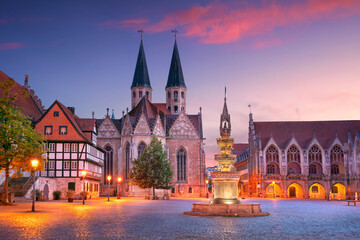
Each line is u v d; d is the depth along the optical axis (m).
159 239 17.11
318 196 104.06
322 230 21.02
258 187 99.25
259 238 17.62
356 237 18.36
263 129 112.50
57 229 20.19
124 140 105.06
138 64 140.62
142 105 109.94
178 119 109.81
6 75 75.44
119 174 103.94
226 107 34.12
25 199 56.91
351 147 101.81
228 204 30.17
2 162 43.66
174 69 140.62
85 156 70.06
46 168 68.94
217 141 33.25
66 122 70.75
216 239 17.20
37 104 86.31
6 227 20.89
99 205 46.09
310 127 113.06
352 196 100.75
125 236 17.94
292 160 107.44
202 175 107.88
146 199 77.44
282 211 38.16
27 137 45.88
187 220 25.64
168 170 80.12
